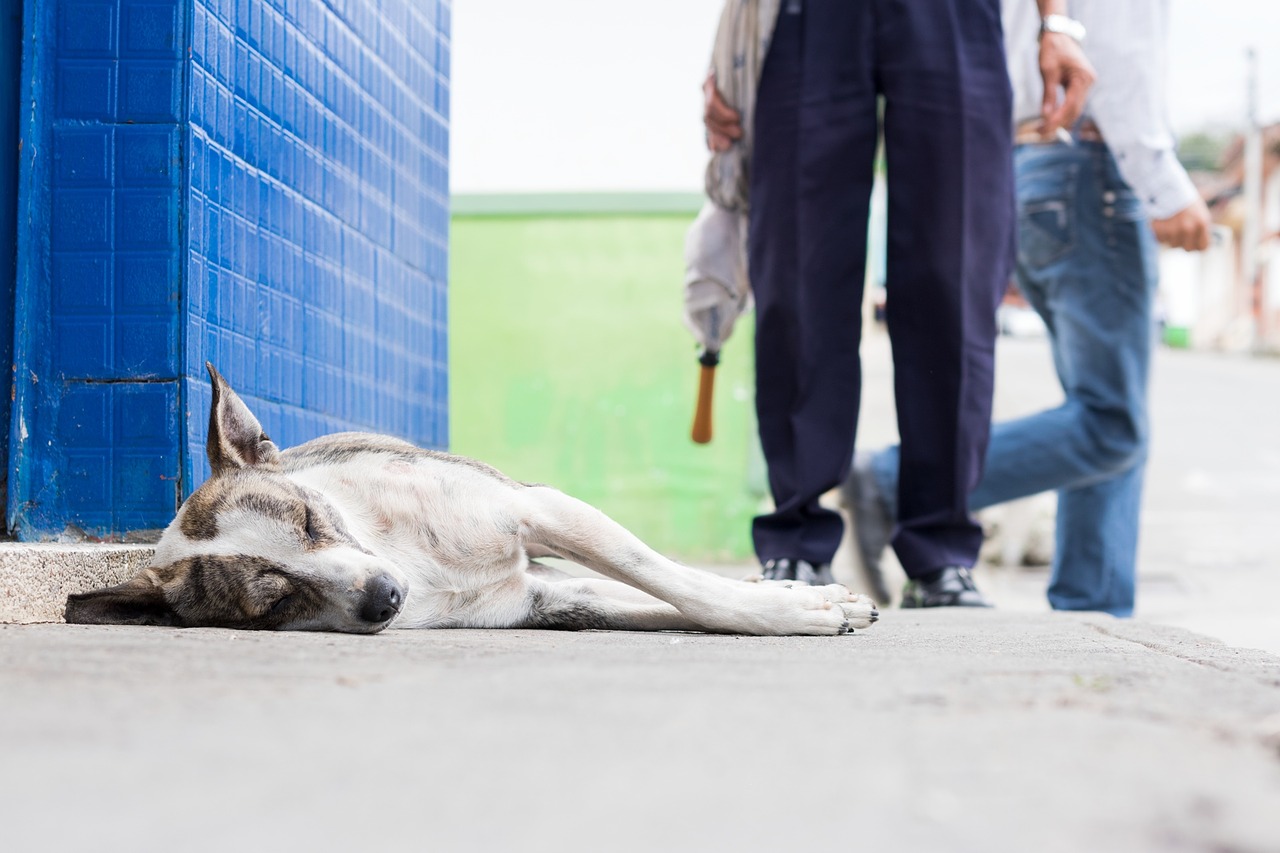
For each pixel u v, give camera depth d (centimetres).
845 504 583
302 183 396
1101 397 552
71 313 327
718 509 975
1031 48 511
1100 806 101
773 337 422
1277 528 1184
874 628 307
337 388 427
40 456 326
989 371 421
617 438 988
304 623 263
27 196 325
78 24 327
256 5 363
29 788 99
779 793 103
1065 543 575
